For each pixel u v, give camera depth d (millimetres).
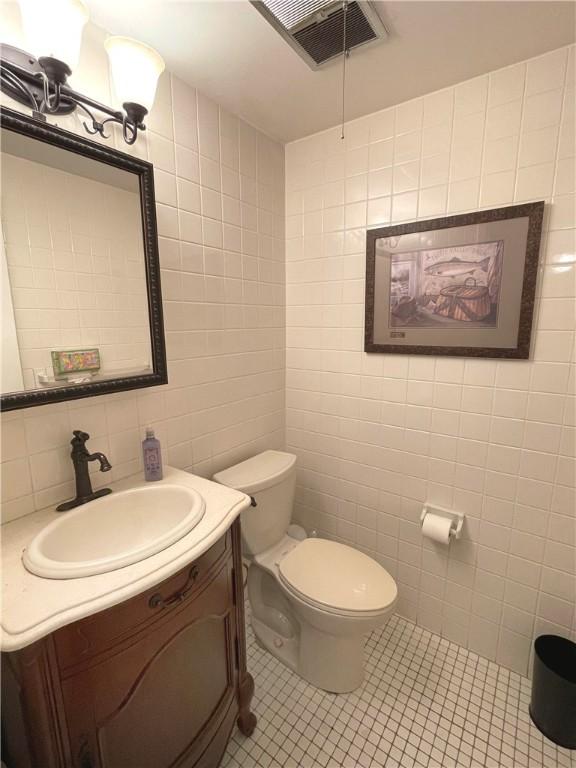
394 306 1585
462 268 1407
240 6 985
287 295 1925
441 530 1507
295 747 1249
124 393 1227
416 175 1471
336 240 1720
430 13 1015
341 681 1414
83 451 1055
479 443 1480
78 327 1058
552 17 1028
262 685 1465
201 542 903
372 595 1320
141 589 754
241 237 1615
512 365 1373
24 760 758
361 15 1012
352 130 1594
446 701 1403
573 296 1234
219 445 1635
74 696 719
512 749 1240
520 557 1452
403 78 1306
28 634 631
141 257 1183
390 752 1235
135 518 1129
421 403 1596
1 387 917
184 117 1319
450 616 1655
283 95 1404
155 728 882
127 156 1086
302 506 2070
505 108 1265
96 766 768
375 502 1802
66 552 950
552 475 1349
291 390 2002
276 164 1771
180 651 918
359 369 1749
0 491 954
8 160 888
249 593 1668
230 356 1637
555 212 1229
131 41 904
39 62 831
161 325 1242
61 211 995
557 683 1221
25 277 942
